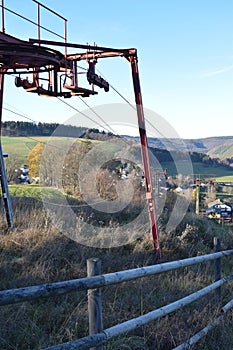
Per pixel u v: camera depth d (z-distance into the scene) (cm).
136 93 1052
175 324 523
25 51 746
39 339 453
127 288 655
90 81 992
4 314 482
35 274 638
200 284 748
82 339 305
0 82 1006
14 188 1411
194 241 1188
